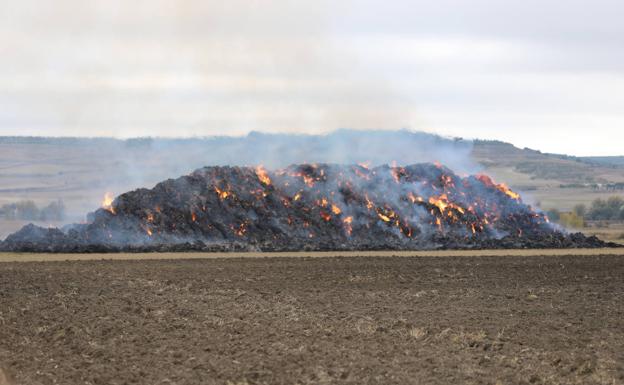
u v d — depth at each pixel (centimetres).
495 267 8294
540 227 12188
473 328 4925
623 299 6234
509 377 3722
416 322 5128
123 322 5038
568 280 7350
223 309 5528
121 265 8494
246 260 8988
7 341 4528
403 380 3641
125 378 3719
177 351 4206
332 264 8550
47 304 5781
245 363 3947
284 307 5631
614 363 4050
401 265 8456
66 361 4072
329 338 4528
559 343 4531
